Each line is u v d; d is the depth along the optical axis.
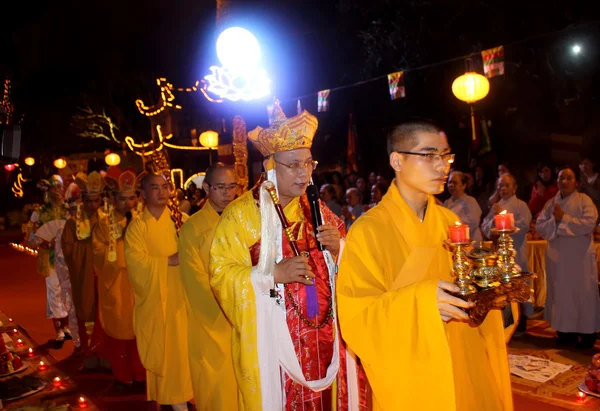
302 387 3.09
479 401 2.67
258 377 3.02
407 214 2.54
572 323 6.31
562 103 13.22
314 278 3.17
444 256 2.65
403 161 2.54
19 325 8.51
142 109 9.60
